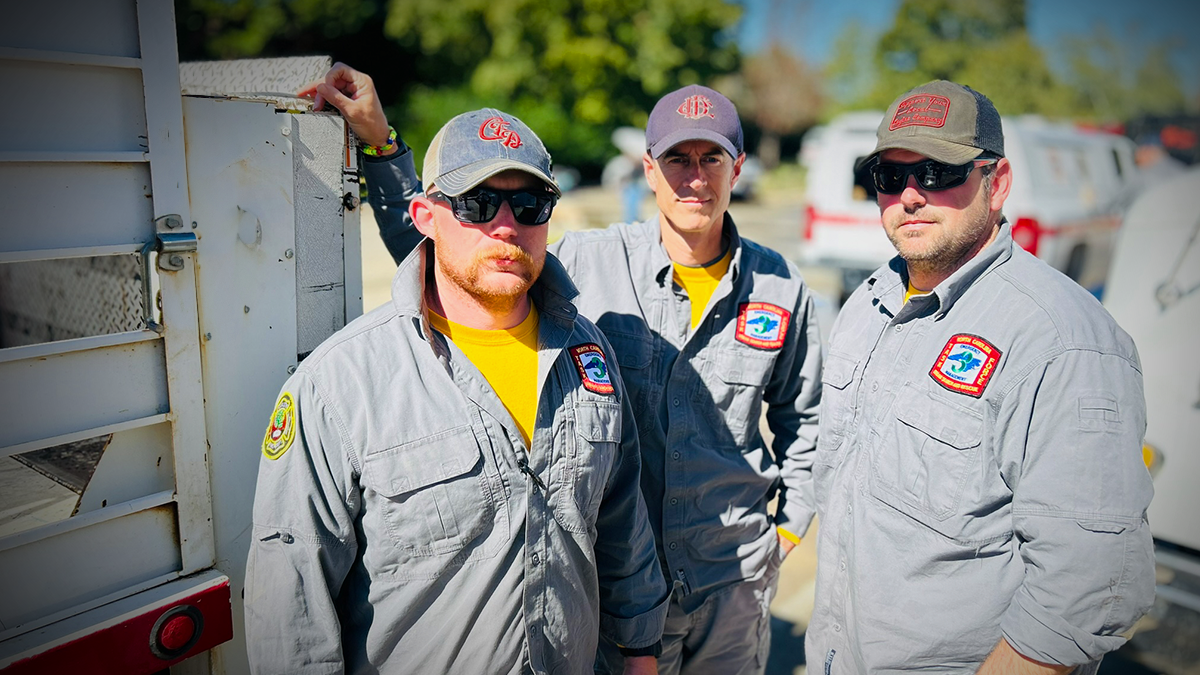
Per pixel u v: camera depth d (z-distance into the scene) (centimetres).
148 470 158
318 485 140
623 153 2367
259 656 142
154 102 148
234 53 2241
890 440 170
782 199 2427
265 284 172
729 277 210
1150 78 2712
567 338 159
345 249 190
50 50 135
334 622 143
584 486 157
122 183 146
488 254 143
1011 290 161
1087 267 783
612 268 215
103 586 152
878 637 169
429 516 141
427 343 147
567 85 2364
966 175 163
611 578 180
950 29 2944
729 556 216
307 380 141
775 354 215
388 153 195
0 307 331
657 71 2380
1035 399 151
